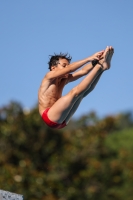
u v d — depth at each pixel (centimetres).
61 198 4862
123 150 5375
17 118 5159
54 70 2153
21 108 5247
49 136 5169
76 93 2039
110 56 2030
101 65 2030
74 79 2205
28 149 5116
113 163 5106
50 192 4797
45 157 5128
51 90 2150
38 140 5134
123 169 5178
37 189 4747
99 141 5231
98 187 4988
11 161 5072
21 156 5038
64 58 2206
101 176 5019
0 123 5162
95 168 5003
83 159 5084
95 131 5284
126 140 6625
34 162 5084
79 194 4919
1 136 5100
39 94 2167
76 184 4922
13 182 4712
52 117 2083
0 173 4775
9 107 5216
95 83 2102
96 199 4959
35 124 5116
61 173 5006
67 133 5231
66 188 4903
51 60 2212
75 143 5172
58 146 5162
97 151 5216
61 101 2056
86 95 2134
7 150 5066
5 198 2250
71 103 2052
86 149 5150
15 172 4781
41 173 4834
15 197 2303
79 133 5241
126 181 5206
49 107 2139
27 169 4850
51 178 4872
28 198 4709
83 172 4950
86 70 2203
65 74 2097
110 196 5006
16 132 5075
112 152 5362
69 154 5072
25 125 5144
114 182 5056
